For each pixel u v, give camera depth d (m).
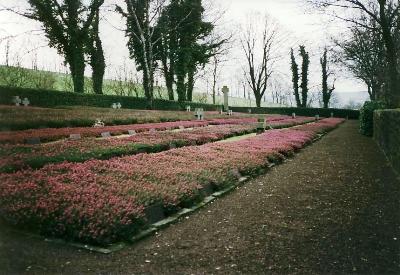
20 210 6.03
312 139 23.58
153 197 6.98
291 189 9.73
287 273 4.75
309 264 5.02
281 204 8.21
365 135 27.84
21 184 6.86
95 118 21.42
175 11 50.34
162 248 5.56
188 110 47.47
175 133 17.81
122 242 5.69
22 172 7.97
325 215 7.36
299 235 6.18
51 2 36.91
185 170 9.48
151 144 13.04
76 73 38.56
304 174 11.93
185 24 51.50
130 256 5.24
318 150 18.77
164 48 52.84
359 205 8.12
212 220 7.02
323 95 76.31
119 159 10.12
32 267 4.73
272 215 7.36
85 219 5.70
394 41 30.53
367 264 5.03
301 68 77.50
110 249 5.41
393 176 11.55
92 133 15.91
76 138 14.57
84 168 8.42
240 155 12.86
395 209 7.77
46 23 37.62
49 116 20.22
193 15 51.03
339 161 14.84
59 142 12.52
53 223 5.77
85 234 5.52
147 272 4.73
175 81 53.66
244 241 5.89
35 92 30.81
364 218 7.15
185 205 7.73
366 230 6.44
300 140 20.11
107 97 39.31
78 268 4.78
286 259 5.18
